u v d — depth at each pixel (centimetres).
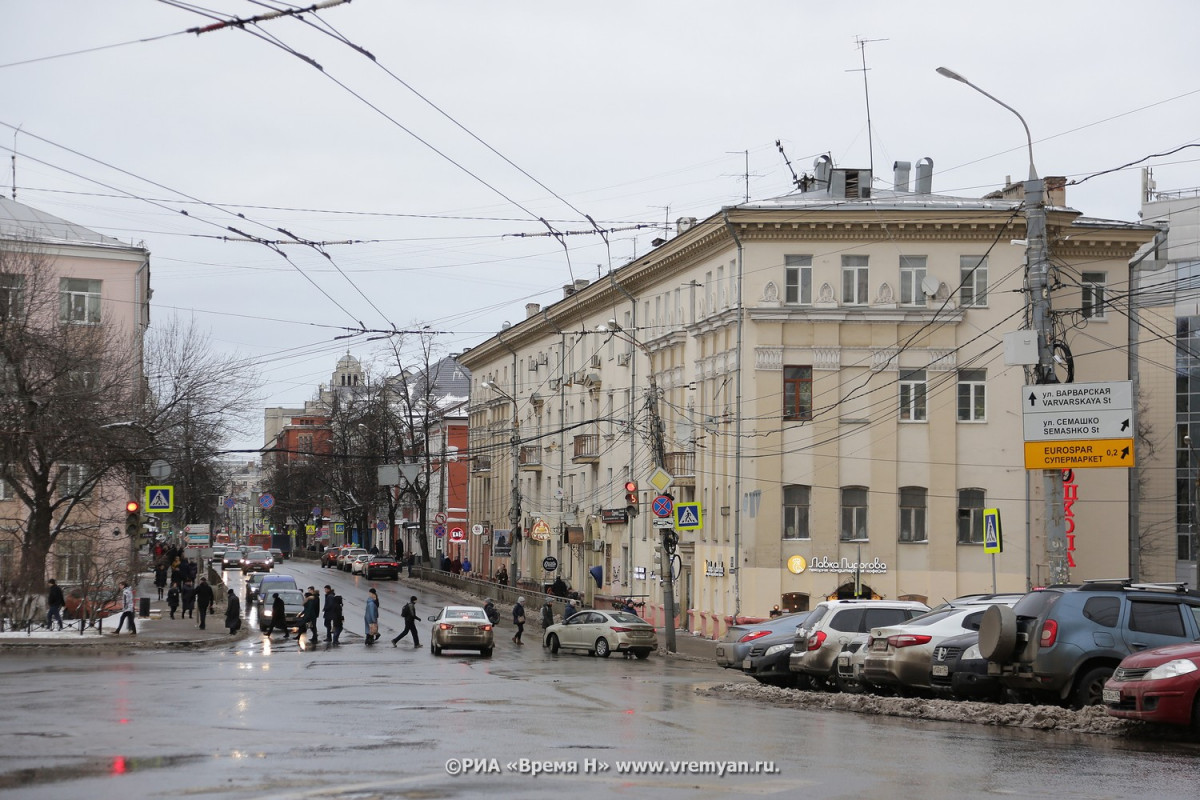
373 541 13962
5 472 4559
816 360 5059
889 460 5031
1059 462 2597
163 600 7031
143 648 4153
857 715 1917
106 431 4678
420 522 9606
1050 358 2659
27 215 6469
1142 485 7538
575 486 7531
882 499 5025
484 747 1452
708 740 1546
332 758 1341
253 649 4259
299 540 15875
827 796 1136
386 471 7419
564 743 1502
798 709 2033
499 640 5316
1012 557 5025
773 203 5209
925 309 5050
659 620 5981
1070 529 3241
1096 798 1146
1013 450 5056
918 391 5081
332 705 2030
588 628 4397
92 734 1554
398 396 9775
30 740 1487
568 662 3847
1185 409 7488
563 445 7744
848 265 5103
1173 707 1547
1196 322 7475
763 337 5056
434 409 10425
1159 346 7544
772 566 5006
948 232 5059
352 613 6612
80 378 4738
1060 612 1886
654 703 2153
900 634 2241
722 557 5256
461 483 11662
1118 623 1878
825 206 5094
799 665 2697
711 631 5347
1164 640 1875
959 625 2233
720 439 5316
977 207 5038
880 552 5012
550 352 8144
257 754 1367
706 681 2853
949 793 1161
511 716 1856
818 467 5034
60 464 4938
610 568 6869
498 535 8112
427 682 2697
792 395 5075
